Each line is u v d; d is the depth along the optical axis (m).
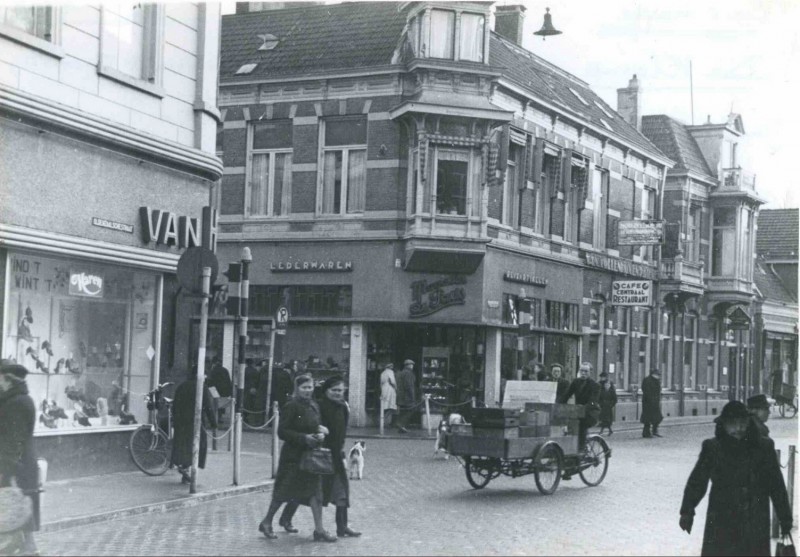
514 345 30.84
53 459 14.52
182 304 17.31
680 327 43.28
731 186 45.44
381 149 29.31
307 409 10.95
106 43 15.62
